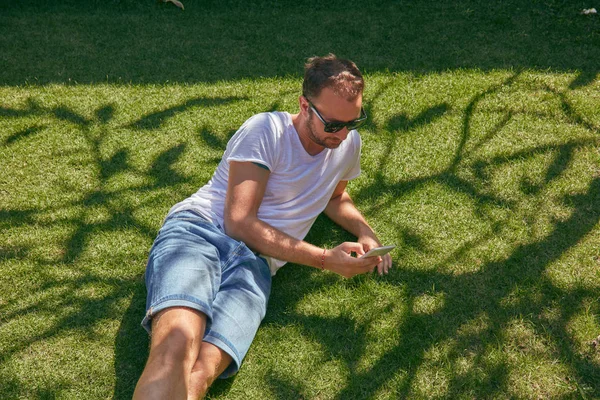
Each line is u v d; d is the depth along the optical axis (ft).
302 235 9.21
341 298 9.18
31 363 8.11
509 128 12.80
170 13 17.67
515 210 10.74
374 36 16.63
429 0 18.52
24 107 13.29
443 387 7.86
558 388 7.81
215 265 7.87
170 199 10.97
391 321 8.80
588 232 10.21
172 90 14.08
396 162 11.92
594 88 14.07
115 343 8.43
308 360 8.25
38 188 11.08
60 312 8.83
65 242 10.01
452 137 12.57
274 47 16.03
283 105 13.61
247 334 7.64
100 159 11.86
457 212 10.75
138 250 9.93
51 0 18.16
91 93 13.87
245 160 8.17
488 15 17.69
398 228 10.45
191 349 6.78
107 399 7.73
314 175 8.80
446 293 9.23
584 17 17.49
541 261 9.71
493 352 8.27
